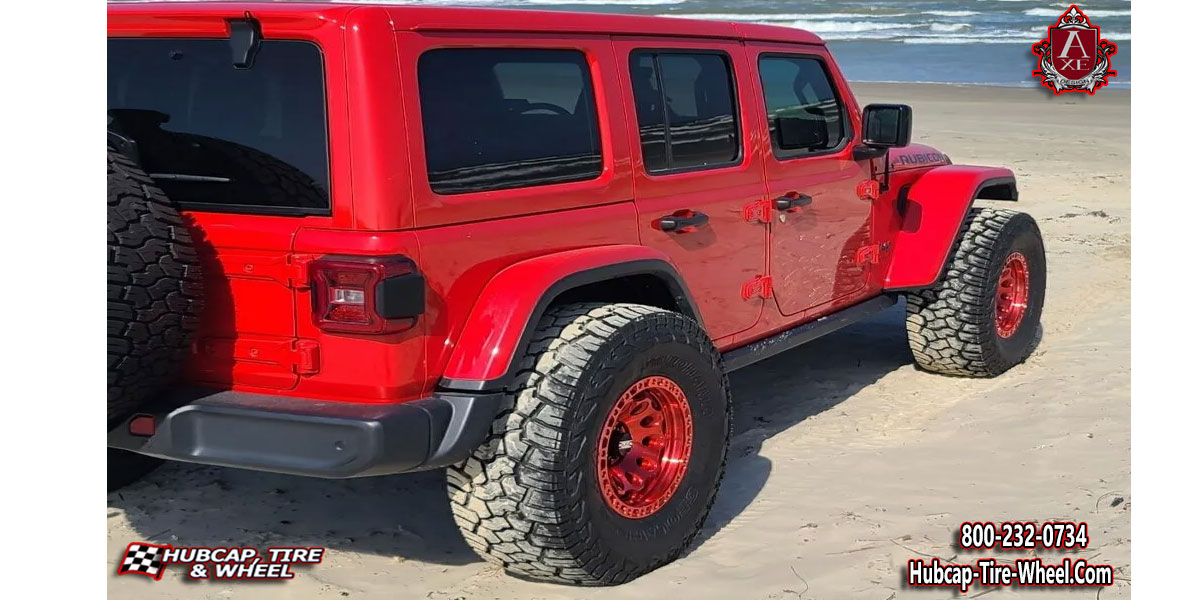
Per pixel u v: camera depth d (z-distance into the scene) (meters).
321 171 3.23
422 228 3.26
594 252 3.72
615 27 4.00
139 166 3.31
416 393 3.31
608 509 3.56
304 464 3.20
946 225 5.71
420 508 4.36
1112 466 4.59
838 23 43.84
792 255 4.93
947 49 37.06
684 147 4.30
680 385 3.78
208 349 3.43
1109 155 15.15
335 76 3.18
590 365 3.42
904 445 4.99
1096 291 7.87
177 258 3.20
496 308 3.41
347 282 3.17
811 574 3.72
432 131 3.33
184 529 4.14
